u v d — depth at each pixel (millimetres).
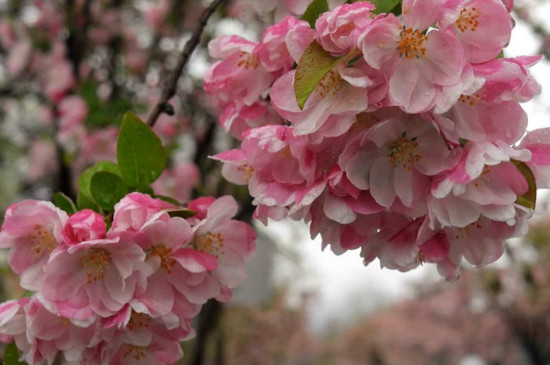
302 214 513
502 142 489
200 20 621
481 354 4551
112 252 520
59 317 532
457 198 497
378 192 497
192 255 528
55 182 1373
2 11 1478
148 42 1502
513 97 488
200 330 1271
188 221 543
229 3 1330
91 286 519
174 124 1108
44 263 537
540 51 710
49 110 1365
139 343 528
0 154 1653
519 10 980
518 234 512
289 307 3859
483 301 3469
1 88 1484
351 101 481
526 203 503
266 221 530
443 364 5488
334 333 8828
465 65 477
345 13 475
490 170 499
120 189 566
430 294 4188
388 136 491
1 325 538
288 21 513
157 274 527
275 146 500
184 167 1116
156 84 1349
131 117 565
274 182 509
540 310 2969
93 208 576
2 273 1108
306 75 477
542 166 503
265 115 542
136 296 521
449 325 4652
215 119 1315
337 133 484
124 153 566
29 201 530
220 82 543
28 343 549
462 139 497
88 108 1072
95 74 1395
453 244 520
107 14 1438
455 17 476
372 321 6391
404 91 478
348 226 520
